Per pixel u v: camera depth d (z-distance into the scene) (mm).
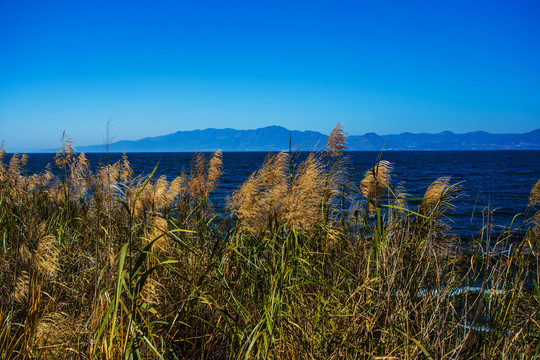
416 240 4504
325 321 3404
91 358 2732
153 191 5215
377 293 3531
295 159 4914
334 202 5082
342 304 3641
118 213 5398
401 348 3143
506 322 3734
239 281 4160
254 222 4523
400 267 3660
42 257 3094
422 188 31938
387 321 3285
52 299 3418
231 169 59250
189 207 6246
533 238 4273
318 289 3846
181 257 4305
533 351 3459
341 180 5023
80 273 4184
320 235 4590
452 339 3734
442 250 4707
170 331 3311
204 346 3426
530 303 3895
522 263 4227
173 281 3963
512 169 74062
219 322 3680
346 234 4727
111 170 6332
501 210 17281
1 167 7551
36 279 3000
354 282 3934
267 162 5023
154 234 4055
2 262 3596
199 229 5301
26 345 2727
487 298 4148
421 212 4762
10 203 6238
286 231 4316
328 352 3191
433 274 4207
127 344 2758
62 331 3037
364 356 3121
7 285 3434
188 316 3596
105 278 3535
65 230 5527
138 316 3240
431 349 3168
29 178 8180
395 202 5160
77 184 7168
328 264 4406
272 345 3119
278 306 3129
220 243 4445
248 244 4594
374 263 3842
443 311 3891
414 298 3738
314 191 4484
